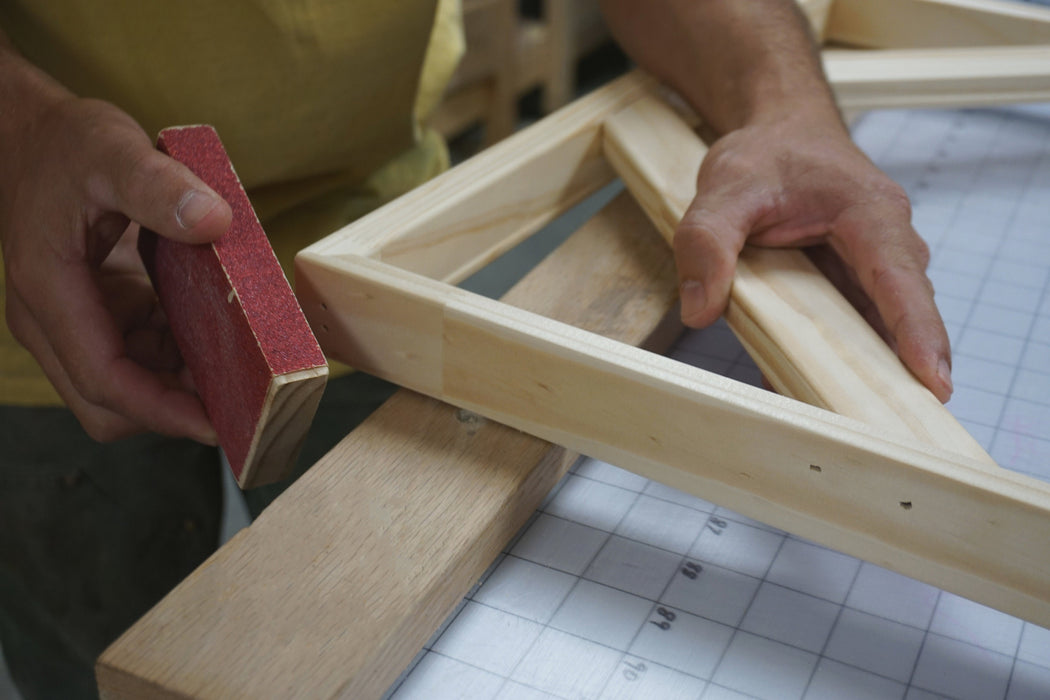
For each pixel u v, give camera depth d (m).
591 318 0.72
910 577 0.52
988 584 0.50
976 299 0.82
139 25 0.83
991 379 0.73
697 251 0.68
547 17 2.64
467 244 0.77
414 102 1.05
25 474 1.03
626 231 0.84
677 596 0.54
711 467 0.55
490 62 2.45
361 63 0.93
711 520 0.59
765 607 0.53
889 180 0.72
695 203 0.71
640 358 0.55
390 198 1.12
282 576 0.49
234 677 0.44
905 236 0.67
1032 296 0.83
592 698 0.47
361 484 0.56
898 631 0.52
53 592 1.11
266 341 0.50
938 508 0.49
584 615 0.52
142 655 0.45
